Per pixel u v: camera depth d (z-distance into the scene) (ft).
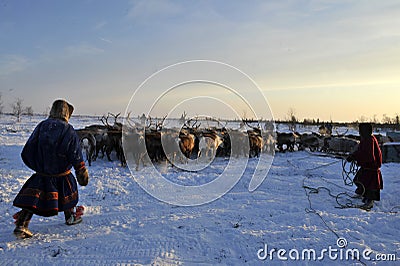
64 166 16.30
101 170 37.52
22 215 15.40
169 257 13.75
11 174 31.78
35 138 15.79
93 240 15.40
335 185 29.35
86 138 41.11
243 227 17.28
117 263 13.09
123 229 17.10
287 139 63.46
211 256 13.99
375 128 139.03
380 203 23.75
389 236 16.34
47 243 14.88
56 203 15.78
